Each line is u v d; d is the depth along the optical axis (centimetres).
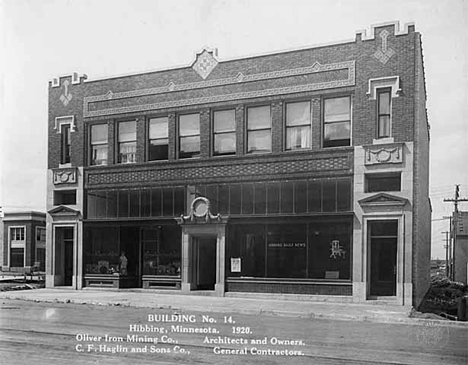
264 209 1831
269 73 1856
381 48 1703
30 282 2411
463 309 1376
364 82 1720
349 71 1741
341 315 1374
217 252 1855
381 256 1698
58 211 2195
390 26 1691
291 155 1805
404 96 1669
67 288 2141
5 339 1061
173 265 1995
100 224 2088
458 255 2131
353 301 1656
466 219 2116
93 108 2161
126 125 2120
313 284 1728
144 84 2069
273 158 1828
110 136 2120
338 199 1741
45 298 1811
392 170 1664
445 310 1603
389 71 1688
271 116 1850
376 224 1709
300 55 1819
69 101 2211
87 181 2158
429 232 2100
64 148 2239
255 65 1881
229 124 1930
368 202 1675
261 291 1792
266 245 1809
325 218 1719
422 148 1781
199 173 1941
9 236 2523
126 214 2070
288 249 1780
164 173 2006
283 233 1792
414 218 1625
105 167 2120
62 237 2255
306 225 1762
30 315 1427
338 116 1772
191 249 1931
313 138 1783
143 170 2048
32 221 2498
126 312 1486
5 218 2531
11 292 2012
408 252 1617
